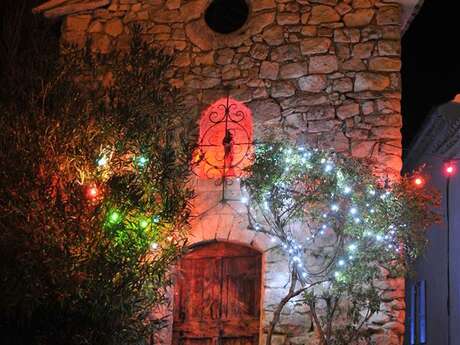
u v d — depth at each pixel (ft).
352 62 34.58
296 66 34.96
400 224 29.99
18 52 38.40
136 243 29.30
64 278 27.81
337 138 33.78
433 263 46.52
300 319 32.30
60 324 29.63
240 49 35.65
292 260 30.60
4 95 31.91
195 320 34.01
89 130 30.55
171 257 30.04
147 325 30.35
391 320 31.73
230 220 33.73
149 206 29.86
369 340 30.76
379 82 34.14
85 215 28.63
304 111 34.37
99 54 32.68
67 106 30.78
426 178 32.14
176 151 33.06
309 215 30.89
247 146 34.37
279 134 34.09
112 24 37.06
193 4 36.52
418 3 34.76
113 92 31.63
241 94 35.12
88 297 28.50
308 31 35.27
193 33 36.19
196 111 35.14
